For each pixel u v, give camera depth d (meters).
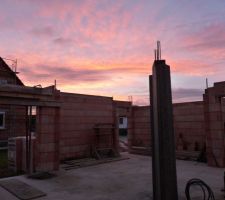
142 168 10.49
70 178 8.64
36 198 6.49
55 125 9.90
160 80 4.91
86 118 13.22
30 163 9.24
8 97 8.35
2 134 17.83
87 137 13.16
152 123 5.23
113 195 6.73
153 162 5.16
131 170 10.08
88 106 13.38
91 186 7.63
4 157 14.10
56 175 9.07
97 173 9.50
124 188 7.41
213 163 10.59
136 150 14.86
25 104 8.80
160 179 4.76
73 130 12.55
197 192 6.82
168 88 4.93
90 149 13.18
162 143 4.79
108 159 12.35
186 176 8.78
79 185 7.74
